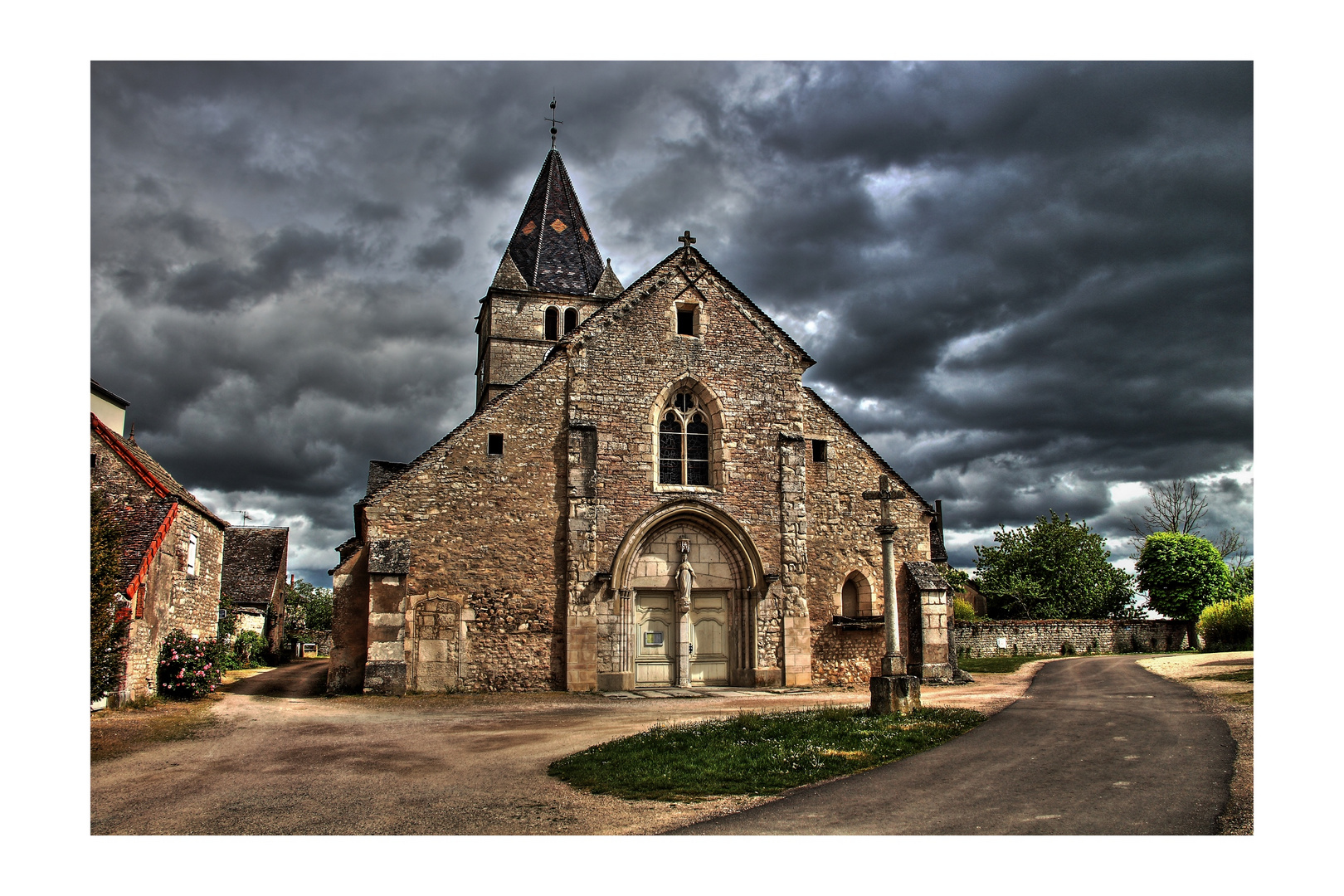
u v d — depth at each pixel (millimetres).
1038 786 8578
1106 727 11727
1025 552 48281
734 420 22094
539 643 19859
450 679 19188
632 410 21359
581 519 20344
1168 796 8008
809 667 21328
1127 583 48156
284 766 10859
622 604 20312
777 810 8227
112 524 15984
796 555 21781
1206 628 29688
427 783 9812
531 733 13352
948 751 10633
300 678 25578
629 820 8102
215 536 26766
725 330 22516
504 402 20734
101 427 19078
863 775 9562
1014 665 29234
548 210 33781
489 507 20125
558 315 32000
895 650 14031
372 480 26906
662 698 18500
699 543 21516
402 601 18656
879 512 23062
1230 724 11438
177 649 17828
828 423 23266
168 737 12930
